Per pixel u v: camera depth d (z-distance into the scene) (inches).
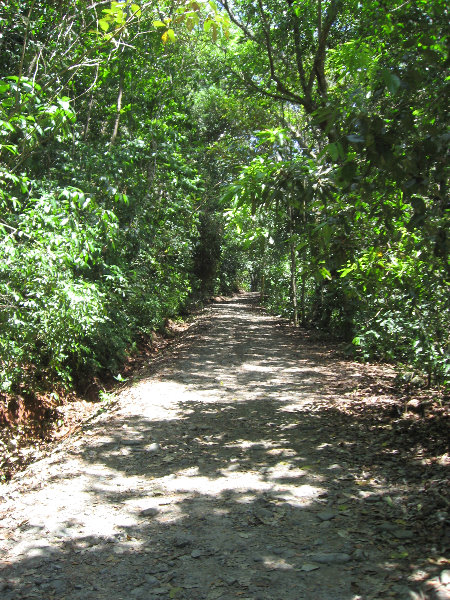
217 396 329.7
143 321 625.3
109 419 278.4
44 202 270.5
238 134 778.2
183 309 1082.1
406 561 120.0
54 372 377.4
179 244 765.9
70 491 177.6
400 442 211.0
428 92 144.9
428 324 243.0
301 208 166.9
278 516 151.2
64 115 237.6
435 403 257.0
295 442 224.8
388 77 121.2
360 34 254.1
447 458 185.6
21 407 323.9
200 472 193.2
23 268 244.5
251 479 183.2
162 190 657.0
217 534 142.1
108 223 286.0
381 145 129.9
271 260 1139.9
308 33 578.6
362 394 310.8
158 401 318.0
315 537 136.3
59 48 312.0
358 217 189.2
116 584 118.6
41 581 120.7
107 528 148.3
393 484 168.9
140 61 542.6
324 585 113.3
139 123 584.7
